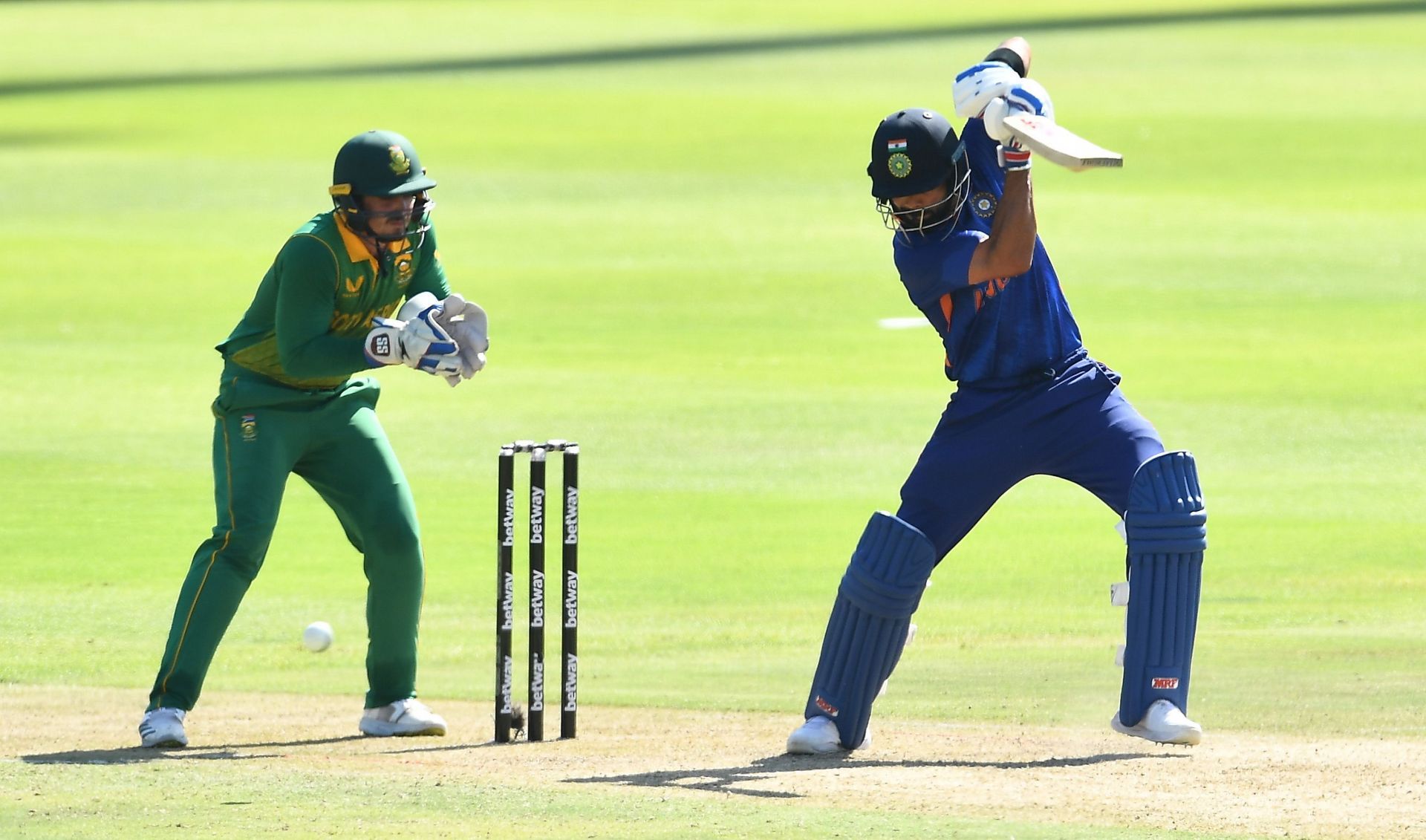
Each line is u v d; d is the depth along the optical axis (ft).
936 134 72.54
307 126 410.93
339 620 124.77
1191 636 76.02
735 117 404.16
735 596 128.47
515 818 63.41
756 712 94.27
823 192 323.57
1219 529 143.02
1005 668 104.83
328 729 90.74
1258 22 541.75
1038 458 76.64
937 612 122.42
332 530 152.76
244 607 128.36
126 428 185.26
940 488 77.15
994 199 74.84
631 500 157.28
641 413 189.37
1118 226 285.84
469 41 580.71
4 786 69.51
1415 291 240.73
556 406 192.65
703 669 107.96
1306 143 353.10
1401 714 87.30
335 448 86.48
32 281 262.47
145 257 278.87
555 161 359.46
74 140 401.29
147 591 130.93
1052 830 60.70
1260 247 269.03
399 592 87.51
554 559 139.54
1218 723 85.51
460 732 89.40
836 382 202.69
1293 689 94.17
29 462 171.22
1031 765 73.41
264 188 336.90
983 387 76.48
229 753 80.02
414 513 87.92
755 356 215.51
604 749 80.84
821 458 171.22
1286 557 134.00
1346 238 273.95
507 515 83.97
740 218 301.84
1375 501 151.64
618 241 285.64
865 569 75.56
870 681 77.20
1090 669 104.17
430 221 85.56
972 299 75.15
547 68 497.05
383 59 535.19
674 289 253.24
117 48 598.34
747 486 161.58
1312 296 238.48
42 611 124.77
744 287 253.65
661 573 135.23
